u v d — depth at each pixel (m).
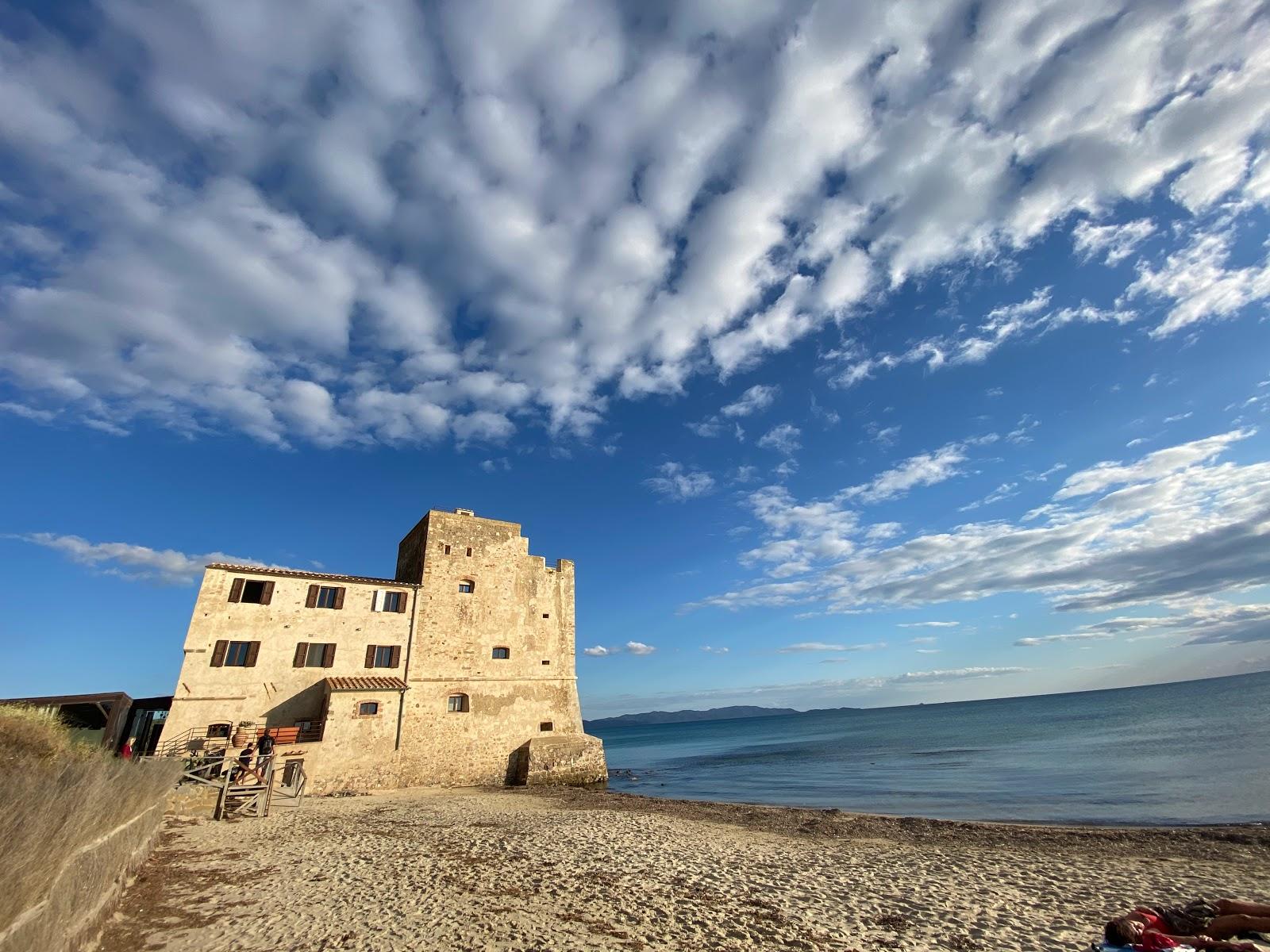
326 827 21.52
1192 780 34.56
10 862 6.25
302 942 10.81
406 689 36.97
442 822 23.59
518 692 42.16
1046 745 63.00
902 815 30.94
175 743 29.89
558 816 26.06
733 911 12.80
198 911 12.30
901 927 11.79
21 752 14.88
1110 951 8.15
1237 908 8.09
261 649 33.69
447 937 11.10
